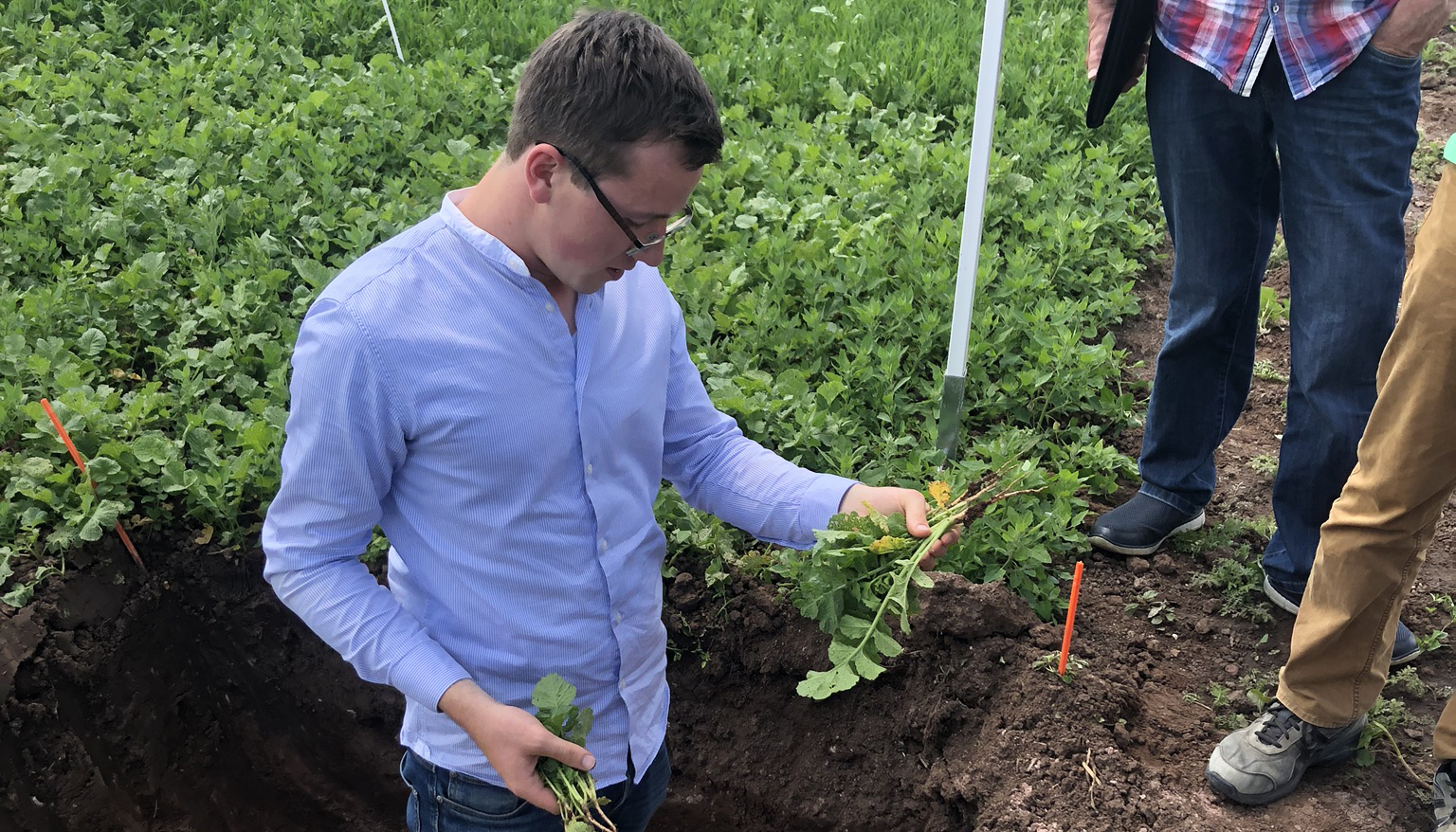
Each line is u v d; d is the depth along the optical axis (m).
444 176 5.18
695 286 4.32
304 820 3.69
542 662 1.95
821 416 3.71
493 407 1.74
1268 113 2.85
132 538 3.55
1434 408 2.18
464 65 6.23
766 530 2.24
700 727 3.43
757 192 5.07
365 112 5.57
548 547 1.87
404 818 3.69
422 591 1.91
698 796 3.44
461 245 1.71
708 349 4.12
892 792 3.18
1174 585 3.41
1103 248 4.83
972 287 3.45
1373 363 2.82
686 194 1.66
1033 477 3.12
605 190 1.59
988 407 3.99
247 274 4.52
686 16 6.58
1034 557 3.22
